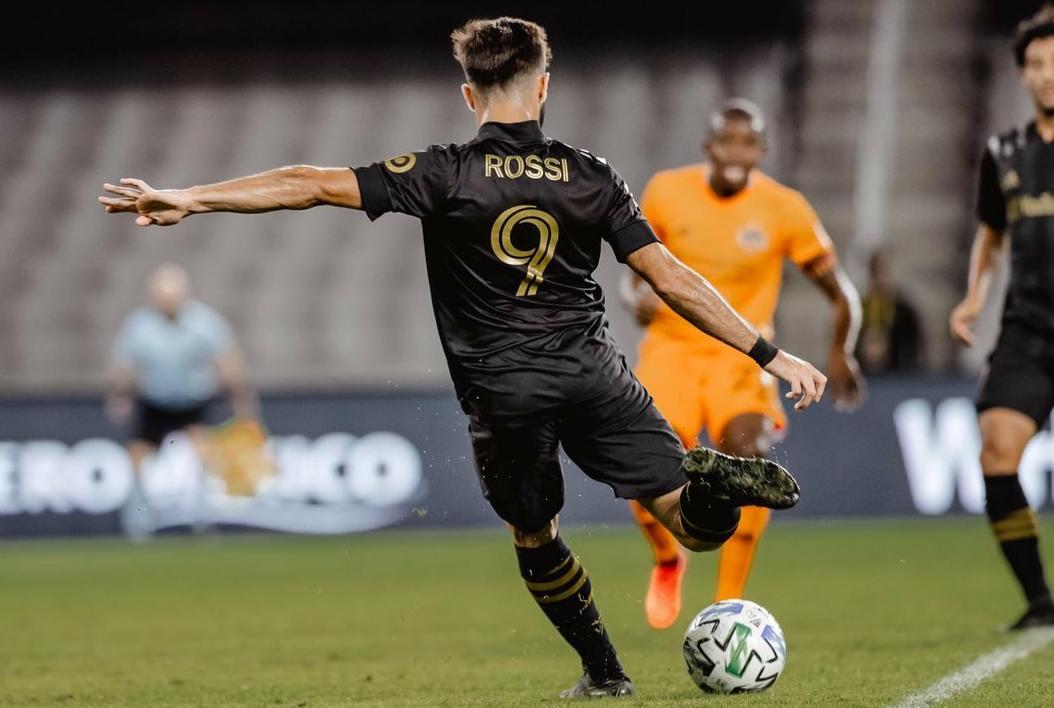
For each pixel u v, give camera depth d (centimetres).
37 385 7681
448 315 1677
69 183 8706
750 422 2494
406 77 9100
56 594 3906
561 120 8506
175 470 5525
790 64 8588
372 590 3806
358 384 7494
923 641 2517
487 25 1686
